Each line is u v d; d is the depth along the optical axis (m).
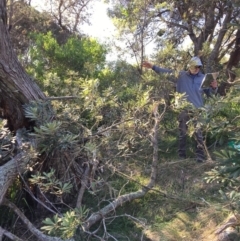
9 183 3.83
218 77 6.48
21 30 13.13
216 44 6.98
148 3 6.15
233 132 3.13
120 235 4.11
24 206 4.65
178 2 7.25
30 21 13.80
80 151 4.25
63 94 5.25
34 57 7.07
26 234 4.22
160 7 6.16
